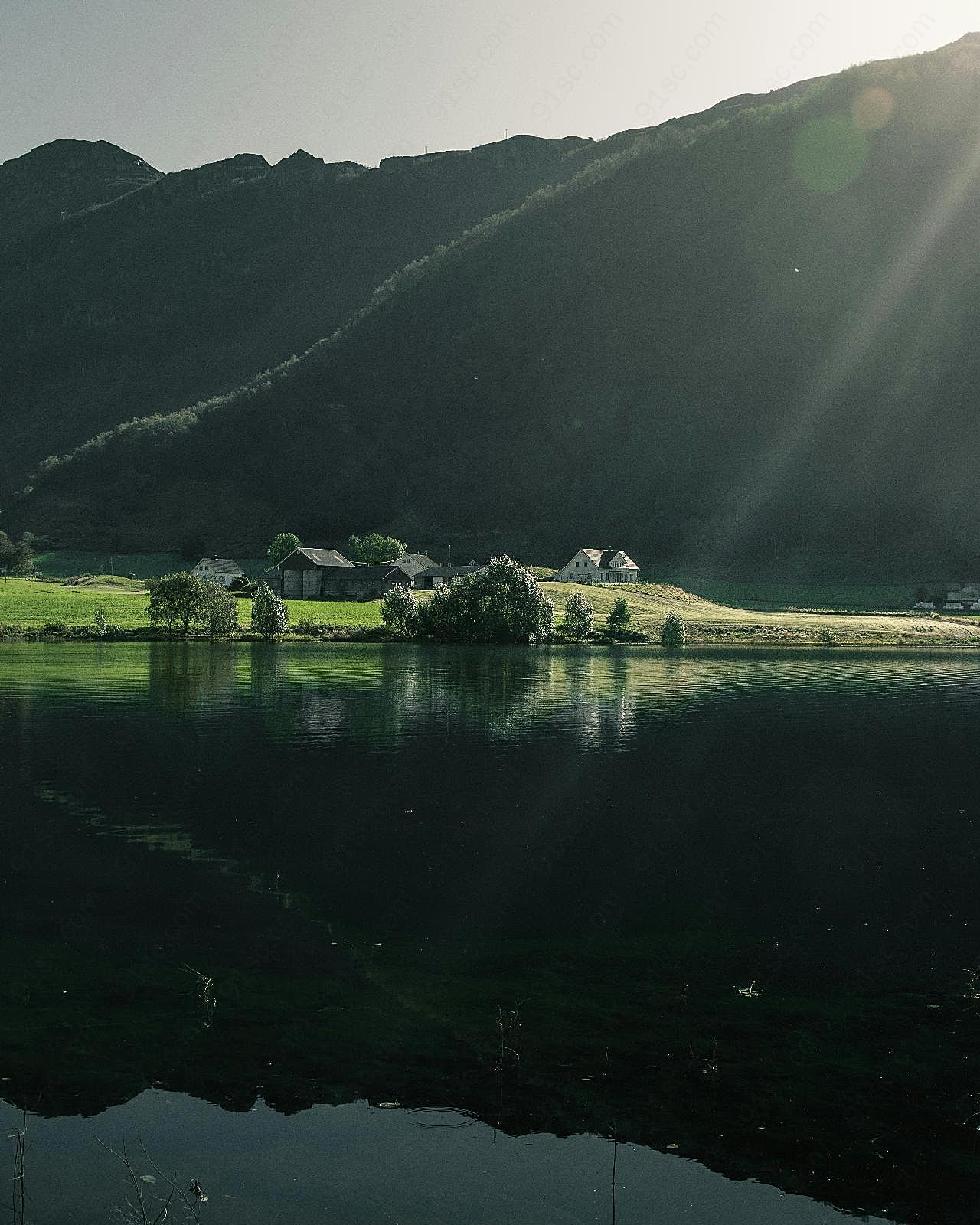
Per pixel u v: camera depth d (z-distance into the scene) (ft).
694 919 80.79
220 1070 53.11
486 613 399.85
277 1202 42.11
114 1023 58.18
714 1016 61.67
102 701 200.95
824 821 115.24
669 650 394.11
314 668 282.97
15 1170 43.88
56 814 108.17
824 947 74.59
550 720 189.37
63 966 66.59
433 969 68.33
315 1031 58.03
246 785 125.18
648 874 92.94
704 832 108.99
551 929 77.51
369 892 84.94
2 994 61.82
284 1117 48.78
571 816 114.83
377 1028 58.59
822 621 521.24
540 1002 63.21
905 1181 44.68
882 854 101.19
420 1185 43.42
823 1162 46.03
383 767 139.23
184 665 280.10
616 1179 44.34
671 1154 46.65
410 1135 47.50
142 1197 41.96
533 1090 51.88
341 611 478.18
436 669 287.89
